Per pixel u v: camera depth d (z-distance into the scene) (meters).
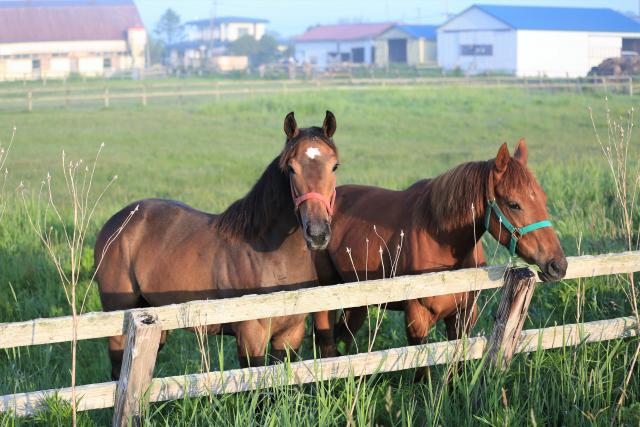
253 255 3.65
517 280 3.23
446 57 52.62
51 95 34.09
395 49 64.94
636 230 6.09
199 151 15.85
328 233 3.24
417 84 37.12
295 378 3.16
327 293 3.15
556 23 47.72
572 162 11.66
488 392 3.30
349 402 3.14
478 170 3.66
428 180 4.34
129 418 2.81
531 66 46.97
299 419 3.04
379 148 16.09
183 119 23.33
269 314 3.08
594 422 3.08
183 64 76.88
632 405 3.21
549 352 3.77
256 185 3.68
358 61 69.69
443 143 16.94
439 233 3.87
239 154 15.32
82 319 2.80
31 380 4.20
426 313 3.91
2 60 57.78
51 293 5.84
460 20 50.78
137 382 2.78
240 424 2.98
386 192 4.63
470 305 3.98
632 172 7.59
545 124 19.89
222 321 3.01
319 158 3.31
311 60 73.00
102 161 14.12
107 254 4.18
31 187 10.71
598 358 3.62
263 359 3.56
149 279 4.02
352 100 27.17
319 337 4.55
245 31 92.81
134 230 4.14
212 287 3.79
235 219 3.74
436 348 3.36
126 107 27.70
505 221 3.50
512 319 3.29
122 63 63.38
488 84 36.38
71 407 2.86
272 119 22.77
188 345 4.91
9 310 5.40
